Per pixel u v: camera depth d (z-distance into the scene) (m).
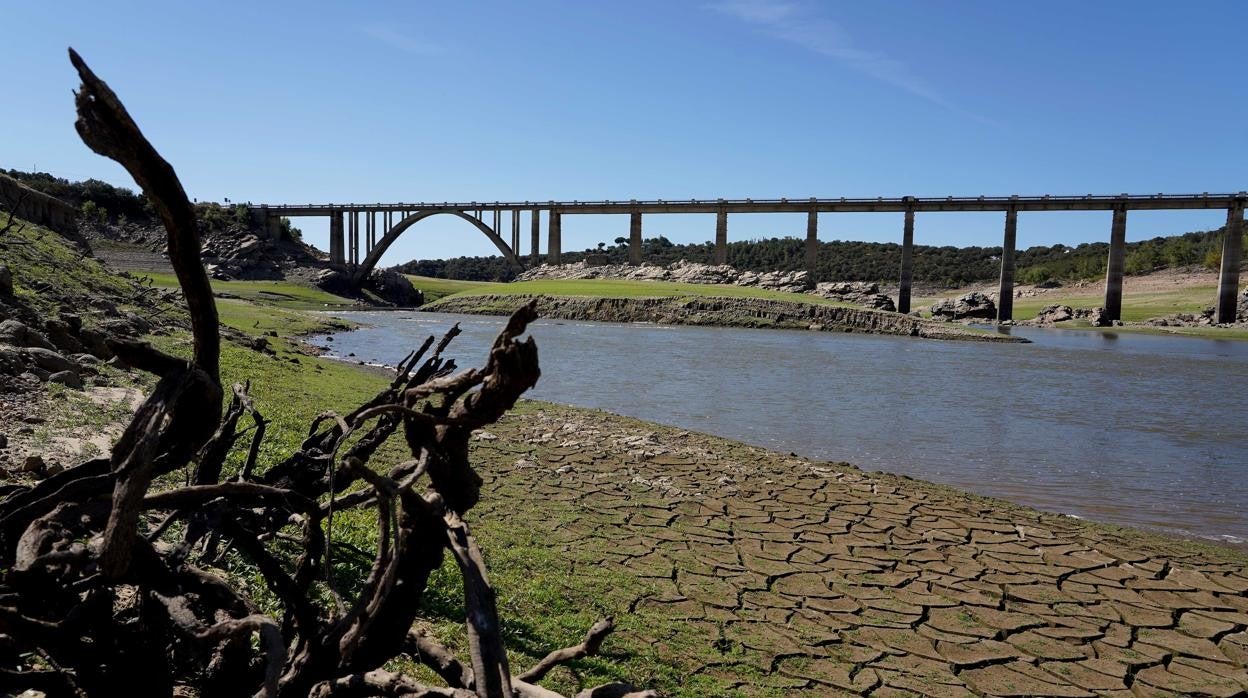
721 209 98.25
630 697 2.50
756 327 67.31
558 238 108.50
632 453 13.29
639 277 104.25
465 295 83.12
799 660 5.85
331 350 32.09
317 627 2.96
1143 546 9.52
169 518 3.33
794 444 16.25
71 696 2.69
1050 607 7.38
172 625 2.63
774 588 7.35
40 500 2.71
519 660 5.00
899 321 65.00
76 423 8.10
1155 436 18.42
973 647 6.39
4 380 8.74
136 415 2.42
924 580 7.90
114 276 27.94
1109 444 17.27
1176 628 7.04
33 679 2.63
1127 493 12.78
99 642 2.59
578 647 2.69
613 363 33.12
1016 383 29.75
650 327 63.47
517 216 105.56
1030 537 9.62
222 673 2.80
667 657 5.59
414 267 184.88
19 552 2.47
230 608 2.79
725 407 21.20
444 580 6.04
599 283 92.81
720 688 5.21
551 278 106.44
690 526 9.20
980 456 15.62
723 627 6.32
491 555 7.31
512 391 2.50
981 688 5.68
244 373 15.15
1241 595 7.94
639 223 105.38
